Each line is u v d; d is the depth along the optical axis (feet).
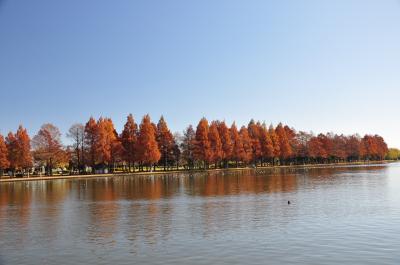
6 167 295.48
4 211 110.01
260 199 124.47
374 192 138.92
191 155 396.78
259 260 55.21
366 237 67.00
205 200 125.80
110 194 155.53
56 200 137.69
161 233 74.43
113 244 66.59
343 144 571.28
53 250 63.52
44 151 320.50
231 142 398.83
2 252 62.85
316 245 62.39
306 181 203.72
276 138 448.24
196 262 55.06
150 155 335.67
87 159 332.60
